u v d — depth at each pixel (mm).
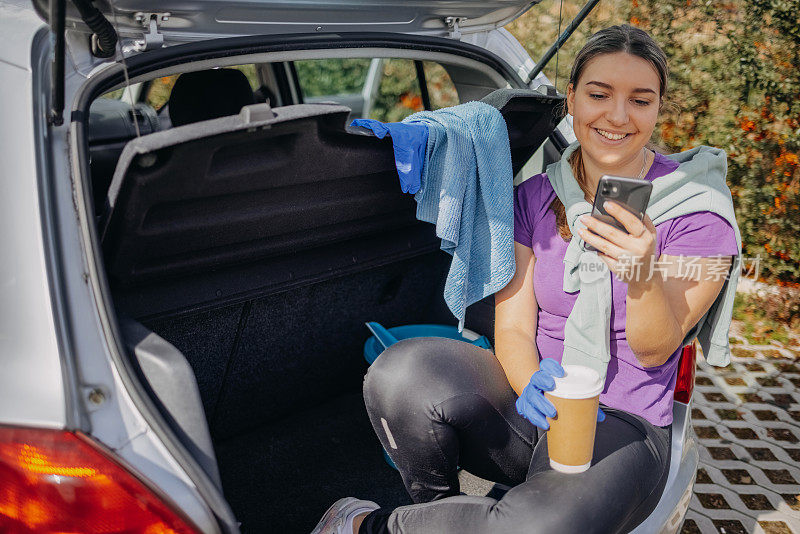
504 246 1733
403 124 1616
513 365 1700
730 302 1666
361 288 2250
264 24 1905
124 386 1206
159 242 1487
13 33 1433
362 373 2541
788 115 4156
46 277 1219
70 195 1303
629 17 4527
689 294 1604
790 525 2783
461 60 2252
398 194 1874
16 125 1307
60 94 1291
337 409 2523
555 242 1726
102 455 1147
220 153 1374
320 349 2293
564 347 1692
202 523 1179
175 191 1359
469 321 2359
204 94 2248
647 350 1557
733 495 2949
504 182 1741
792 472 3105
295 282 1926
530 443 1699
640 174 1682
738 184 4348
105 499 1151
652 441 1604
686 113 4355
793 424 3447
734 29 4188
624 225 1388
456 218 1663
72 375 1172
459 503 1462
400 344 1722
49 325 1194
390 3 1959
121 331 1344
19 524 1191
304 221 1729
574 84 1680
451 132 1651
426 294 2518
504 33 2578
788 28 4059
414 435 1607
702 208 1594
